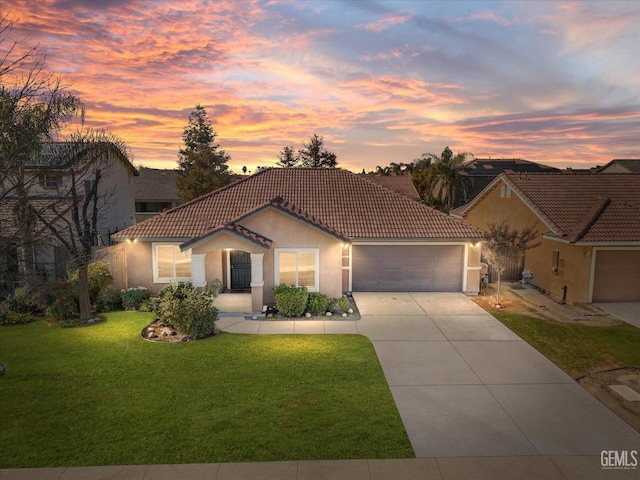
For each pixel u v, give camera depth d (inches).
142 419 360.8
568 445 336.2
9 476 290.2
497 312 698.2
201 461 307.7
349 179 946.7
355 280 821.9
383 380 443.5
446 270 823.7
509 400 408.5
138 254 777.6
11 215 651.5
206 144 1915.6
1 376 440.1
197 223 792.3
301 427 351.9
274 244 724.7
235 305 718.5
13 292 730.8
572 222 788.6
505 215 995.9
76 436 336.2
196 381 432.8
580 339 577.3
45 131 548.7
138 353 505.0
